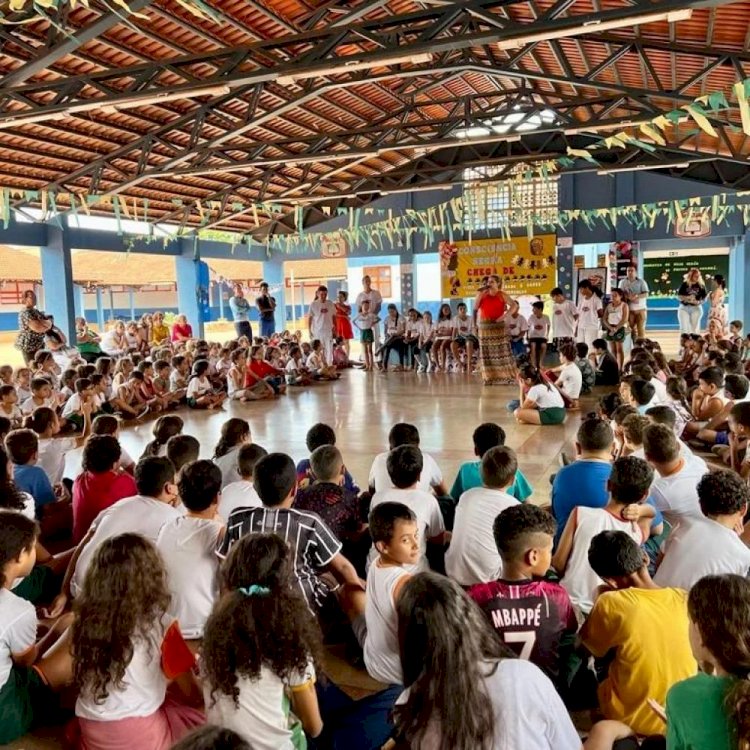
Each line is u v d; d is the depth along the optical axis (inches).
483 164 479.5
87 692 67.0
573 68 350.0
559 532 116.4
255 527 91.0
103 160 372.2
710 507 89.9
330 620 105.6
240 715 60.4
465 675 50.0
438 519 112.5
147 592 68.5
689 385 297.3
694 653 55.7
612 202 524.4
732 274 535.8
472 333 462.9
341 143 451.8
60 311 458.3
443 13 218.2
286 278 904.9
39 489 142.3
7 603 79.3
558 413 258.1
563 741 52.1
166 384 336.5
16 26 225.6
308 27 270.8
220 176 478.0
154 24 251.4
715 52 261.3
